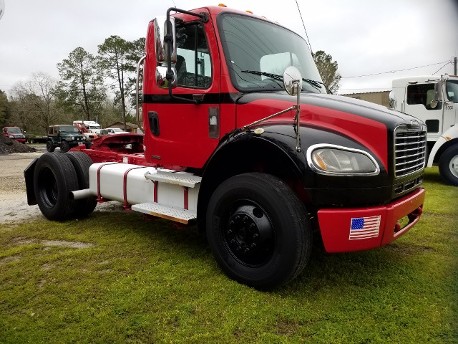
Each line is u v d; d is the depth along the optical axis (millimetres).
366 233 2801
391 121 2955
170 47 3254
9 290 3125
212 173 3377
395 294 2980
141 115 4336
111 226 4977
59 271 3479
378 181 2842
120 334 2486
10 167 14656
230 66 3477
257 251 3008
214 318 2658
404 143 3086
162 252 3947
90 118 54188
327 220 2766
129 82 47594
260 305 2824
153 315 2697
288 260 2824
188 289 3068
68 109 53969
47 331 2529
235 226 3146
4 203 6820
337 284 3172
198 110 3654
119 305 2832
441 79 9180
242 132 3129
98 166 4945
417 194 3395
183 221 3475
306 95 3432
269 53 3799
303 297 2949
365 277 3303
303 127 2982
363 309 2770
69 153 5340
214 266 3545
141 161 4816
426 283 3174
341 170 2770
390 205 2947
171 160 3959
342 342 2391
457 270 3434
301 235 2807
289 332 2512
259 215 3014
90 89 53156
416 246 4121
